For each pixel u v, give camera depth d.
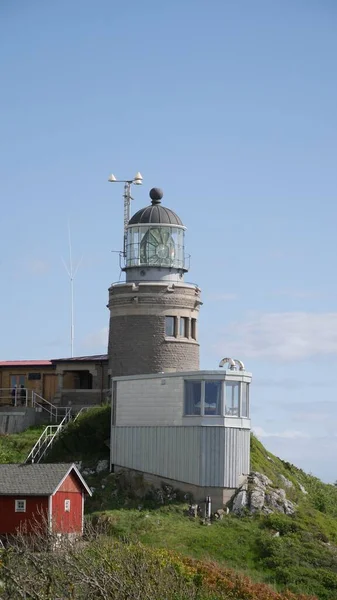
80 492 63.81
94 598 38.66
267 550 59.56
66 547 42.78
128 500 67.31
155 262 79.12
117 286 78.62
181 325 78.75
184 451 67.25
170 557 51.22
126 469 70.19
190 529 62.41
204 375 67.00
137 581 39.75
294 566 57.59
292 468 78.81
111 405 72.25
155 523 62.97
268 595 49.75
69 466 62.88
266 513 64.75
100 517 63.78
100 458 72.38
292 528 62.94
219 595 47.12
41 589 38.78
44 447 74.00
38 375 82.88
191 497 66.44
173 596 41.50
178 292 78.38
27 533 60.53
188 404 67.56
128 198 83.19
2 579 40.66
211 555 58.62
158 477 68.38
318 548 60.81
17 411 77.81
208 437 66.44
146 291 78.00
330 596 54.44
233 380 67.12
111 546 45.19
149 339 77.81
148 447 69.25
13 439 75.62
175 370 77.69
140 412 70.19
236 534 61.69
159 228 79.69
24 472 62.78
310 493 75.12
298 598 50.50
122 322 78.38
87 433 73.00
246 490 66.12
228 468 66.19
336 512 72.56
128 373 77.81
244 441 67.31
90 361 80.88
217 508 65.62
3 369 83.94
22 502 60.97
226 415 66.69
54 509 61.22
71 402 80.38
